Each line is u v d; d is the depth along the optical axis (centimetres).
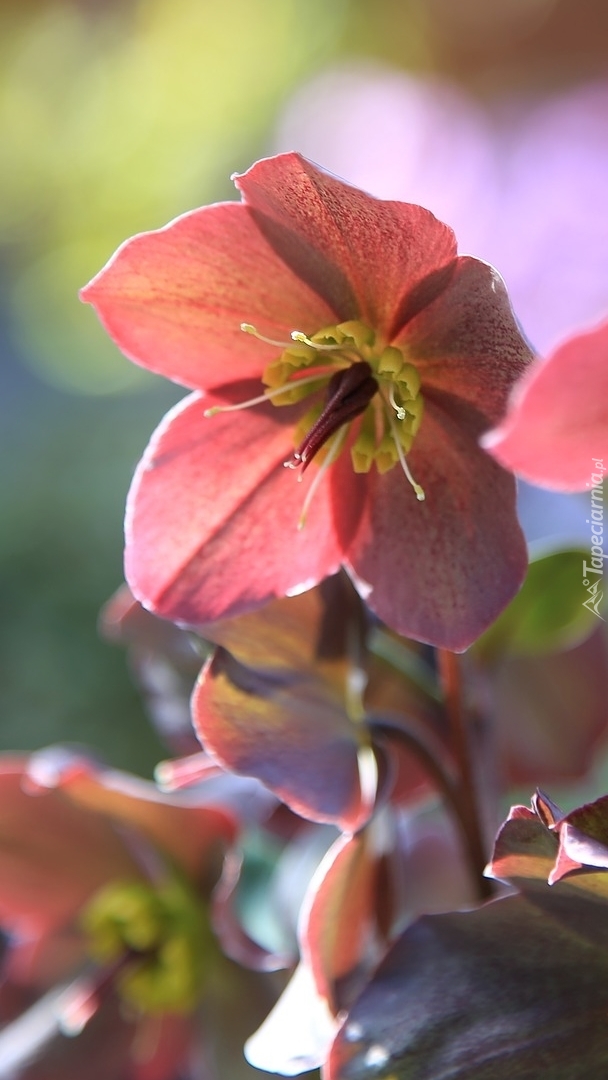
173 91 115
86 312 115
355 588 39
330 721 38
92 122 117
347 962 38
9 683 94
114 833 44
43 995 45
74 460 109
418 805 44
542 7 104
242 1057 43
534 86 103
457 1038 35
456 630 37
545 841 34
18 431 113
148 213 113
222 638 38
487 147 96
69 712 92
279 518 39
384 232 36
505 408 37
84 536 102
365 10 111
